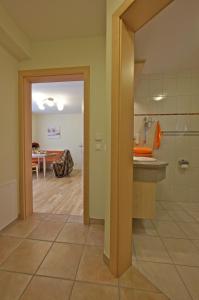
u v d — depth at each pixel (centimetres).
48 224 211
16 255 152
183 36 190
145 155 253
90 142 209
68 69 207
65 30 194
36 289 117
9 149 207
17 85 218
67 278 127
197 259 150
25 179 227
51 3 158
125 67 123
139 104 293
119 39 118
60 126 663
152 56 235
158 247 168
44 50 212
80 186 404
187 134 290
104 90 203
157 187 298
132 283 123
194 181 292
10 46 189
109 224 137
